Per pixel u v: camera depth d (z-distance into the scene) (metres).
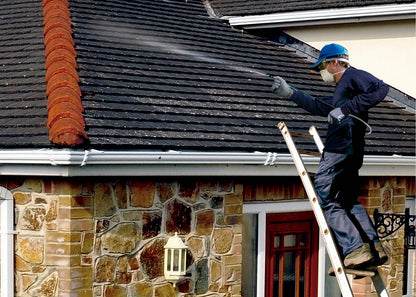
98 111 14.89
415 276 20.33
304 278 18.42
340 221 11.28
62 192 14.05
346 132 11.36
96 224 14.30
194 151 14.77
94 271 14.30
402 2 20.59
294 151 11.52
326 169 11.45
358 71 11.18
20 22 18.84
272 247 17.70
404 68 21.55
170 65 18.28
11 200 14.56
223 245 16.05
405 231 19.48
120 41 18.42
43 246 14.28
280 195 17.30
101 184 14.35
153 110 15.79
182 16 22.02
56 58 16.03
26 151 13.58
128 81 16.59
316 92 20.11
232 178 16.17
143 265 14.91
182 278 15.03
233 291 16.20
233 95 18.06
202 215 15.73
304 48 22.73
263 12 22.41
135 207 14.80
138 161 14.03
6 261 14.46
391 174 18.30
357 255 11.04
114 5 20.64
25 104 15.12
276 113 18.05
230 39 21.80
